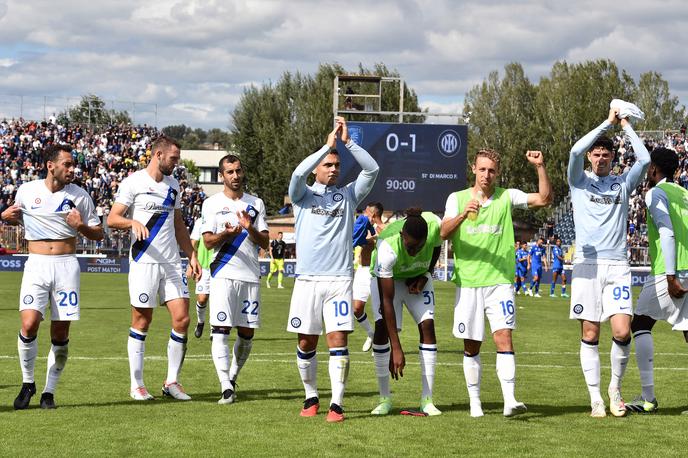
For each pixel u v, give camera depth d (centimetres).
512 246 755
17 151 4744
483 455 604
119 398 838
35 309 782
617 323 759
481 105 6550
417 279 769
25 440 645
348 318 743
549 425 712
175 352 845
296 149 6619
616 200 768
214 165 9444
